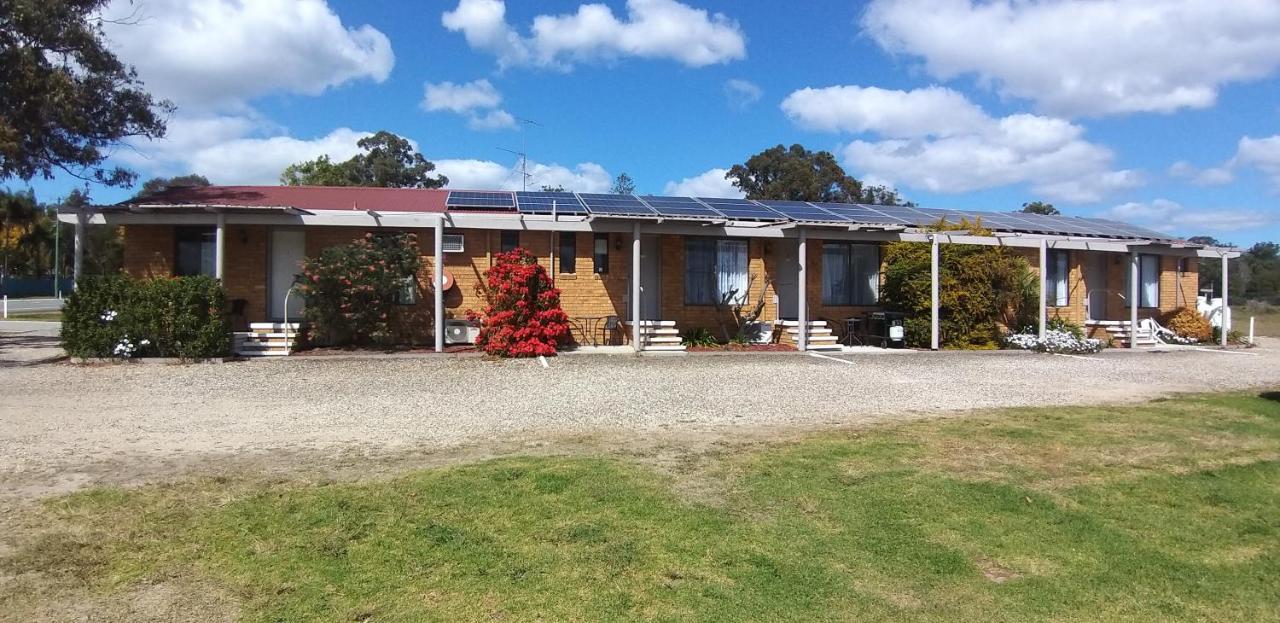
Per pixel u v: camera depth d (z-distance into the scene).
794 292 17.84
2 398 9.22
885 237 16.36
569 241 16.28
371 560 4.12
